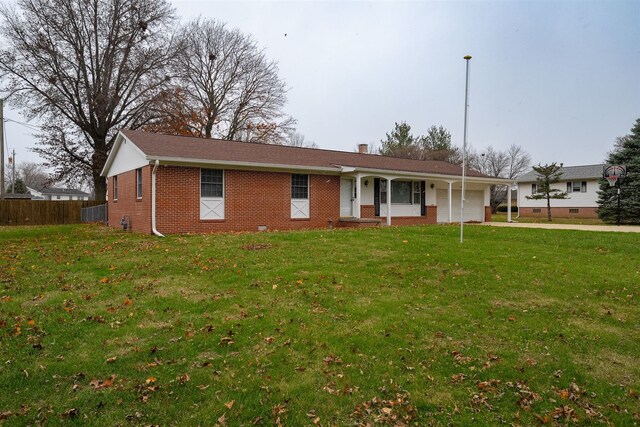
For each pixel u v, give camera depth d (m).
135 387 3.56
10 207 23.25
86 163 27.12
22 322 4.91
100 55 26.67
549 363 4.18
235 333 4.70
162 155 13.25
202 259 8.41
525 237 12.05
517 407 3.45
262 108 36.06
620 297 6.24
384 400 3.49
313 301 5.84
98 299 5.83
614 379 3.91
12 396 3.39
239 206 15.09
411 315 5.36
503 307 5.75
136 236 12.94
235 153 15.89
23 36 24.03
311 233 12.60
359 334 4.73
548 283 6.86
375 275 7.24
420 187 21.14
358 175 17.41
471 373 3.96
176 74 29.34
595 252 9.65
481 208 25.02
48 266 7.82
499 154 55.03
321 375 3.85
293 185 16.59
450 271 7.57
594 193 33.69
